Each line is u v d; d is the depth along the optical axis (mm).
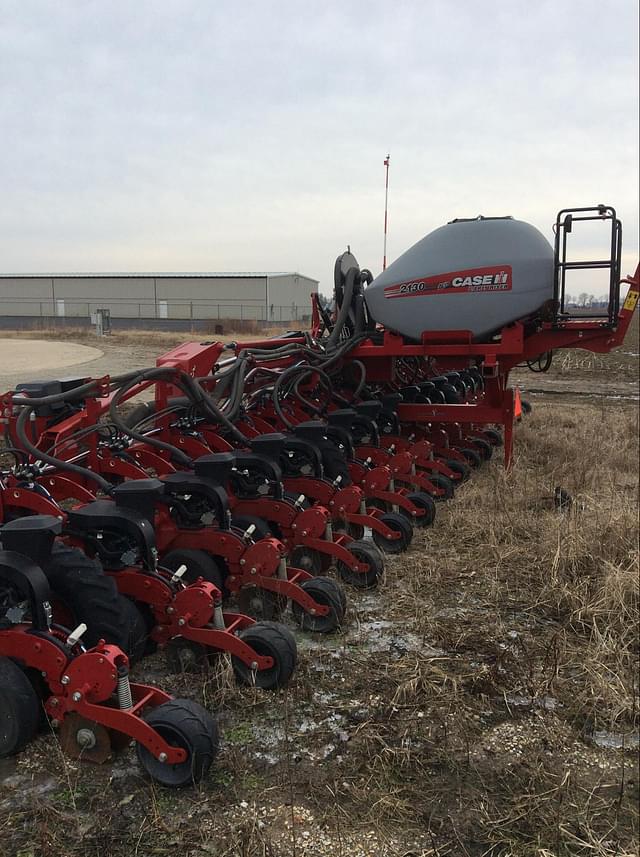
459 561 5242
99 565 3422
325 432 6070
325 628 4082
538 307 6469
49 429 4926
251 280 63750
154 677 3588
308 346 7473
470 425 9266
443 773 2908
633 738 3162
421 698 3441
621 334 6367
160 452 5602
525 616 4379
